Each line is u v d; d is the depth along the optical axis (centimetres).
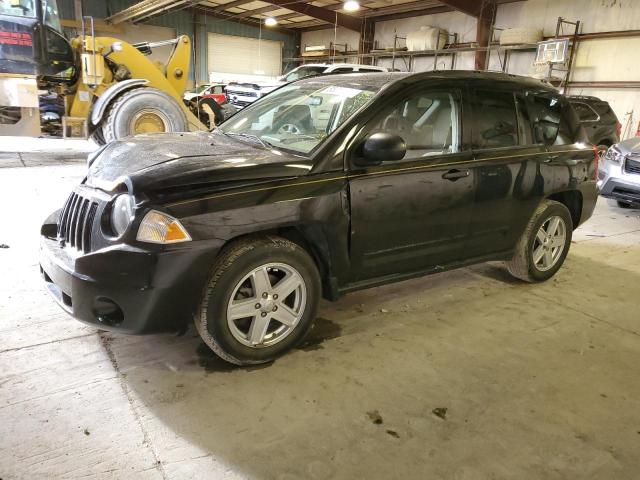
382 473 198
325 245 275
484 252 362
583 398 255
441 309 355
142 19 2052
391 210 292
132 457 199
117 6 2064
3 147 994
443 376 269
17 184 648
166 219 225
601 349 307
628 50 1286
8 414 219
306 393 247
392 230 297
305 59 2391
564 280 425
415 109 309
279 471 196
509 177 348
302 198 257
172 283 230
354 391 251
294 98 349
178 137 323
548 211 387
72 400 231
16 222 491
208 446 207
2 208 536
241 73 2450
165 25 2197
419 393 252
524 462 208
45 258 265
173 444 207
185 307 239
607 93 1343
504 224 361
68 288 239
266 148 288
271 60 2534
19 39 760
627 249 528
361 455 207
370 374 267
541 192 374
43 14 775
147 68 888
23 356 265
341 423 226
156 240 225
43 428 212
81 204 258
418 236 312
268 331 274
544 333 325
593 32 1359
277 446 210
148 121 808
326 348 292
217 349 254
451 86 323
